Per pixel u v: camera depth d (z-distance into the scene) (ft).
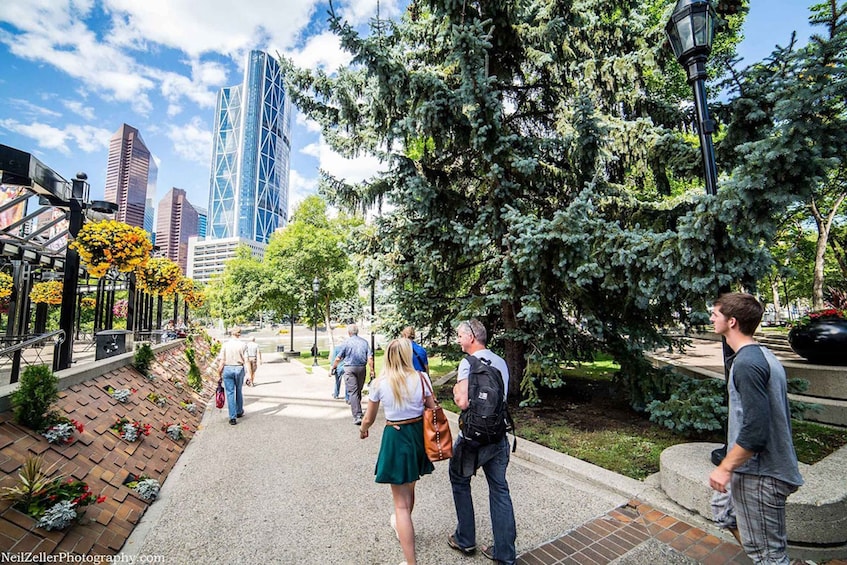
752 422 6.19
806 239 57.98
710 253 12.88
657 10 39.17
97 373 17.19
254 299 65.00
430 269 24.89
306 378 41.68
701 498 10.46
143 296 42.22
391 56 19.98
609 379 31.32
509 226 20.27
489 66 24.89
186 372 31.68
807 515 9.07
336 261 62.23
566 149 22.04
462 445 9.11
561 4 22.35
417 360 16.80
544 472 14.55
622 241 15.87
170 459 15.81
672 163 19.74
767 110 15.23
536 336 21.08
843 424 17.12
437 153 23.75
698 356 40.06
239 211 553.64
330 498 12.69
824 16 27.07
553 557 9.21
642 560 9.03
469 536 9.41
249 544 10.00
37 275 40.06
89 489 10.61
